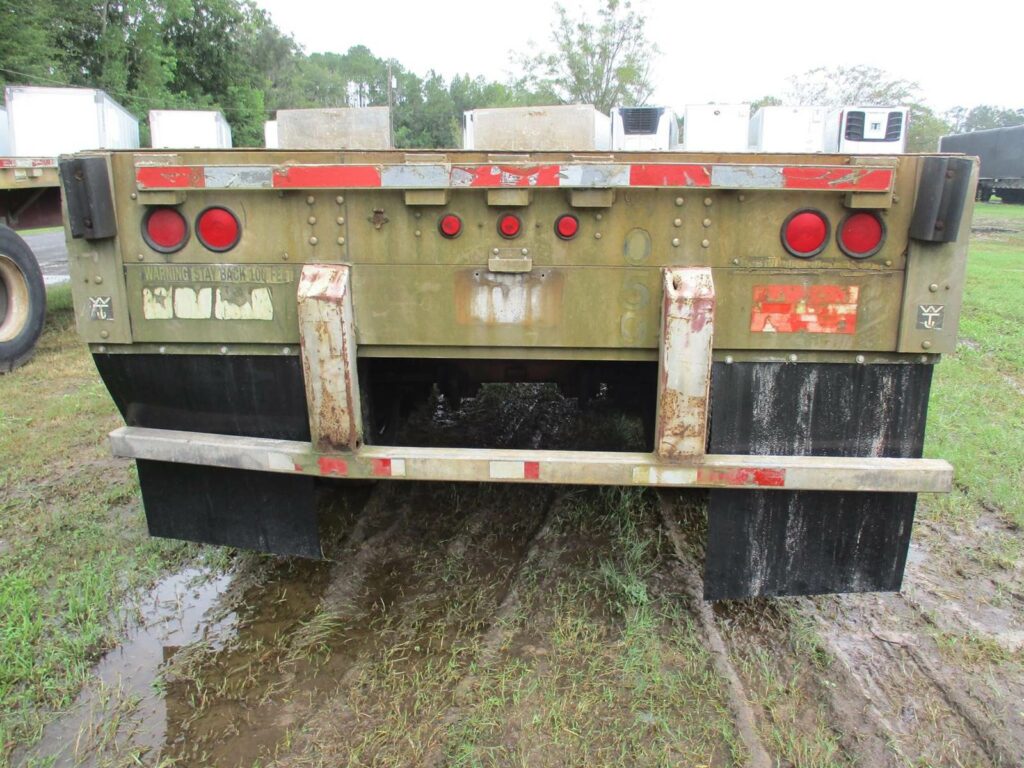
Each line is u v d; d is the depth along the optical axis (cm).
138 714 238
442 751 222
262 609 294
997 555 335
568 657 263
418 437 441
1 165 654
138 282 250
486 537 349
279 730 232
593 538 344
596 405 446
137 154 239
